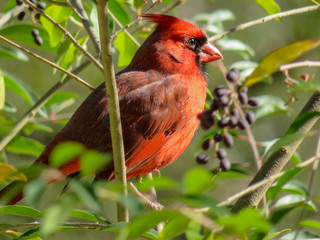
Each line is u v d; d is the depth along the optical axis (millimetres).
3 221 9992
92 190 2979
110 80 4430
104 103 6574
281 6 11492
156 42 7258
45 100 6730
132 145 6668
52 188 10172
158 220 3266
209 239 3373
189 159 11547
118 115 4539
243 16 11883
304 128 5223
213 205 2980
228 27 11711
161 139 6887
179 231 3559
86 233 10547
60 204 2906
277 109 6480
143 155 6789
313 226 3711
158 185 3002
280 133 11352
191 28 7266
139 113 6754
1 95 5000
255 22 6125
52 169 3346
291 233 4871
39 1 6996
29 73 11680
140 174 7066
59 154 3055
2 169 3336
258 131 11391
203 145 4848
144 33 7742
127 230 3172
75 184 2982
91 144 6422
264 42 11664
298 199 5305
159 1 5758
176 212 3203
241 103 4422
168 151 7051
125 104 6762
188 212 3186
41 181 2979
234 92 4430
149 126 6750
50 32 6453
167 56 7199
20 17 7074
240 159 11219
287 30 11562
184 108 7016
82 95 11398
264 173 5188
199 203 2955
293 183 5383
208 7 12328
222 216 3115
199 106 7262
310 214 10602
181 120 7012
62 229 4953
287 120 11367
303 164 3918
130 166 6738
